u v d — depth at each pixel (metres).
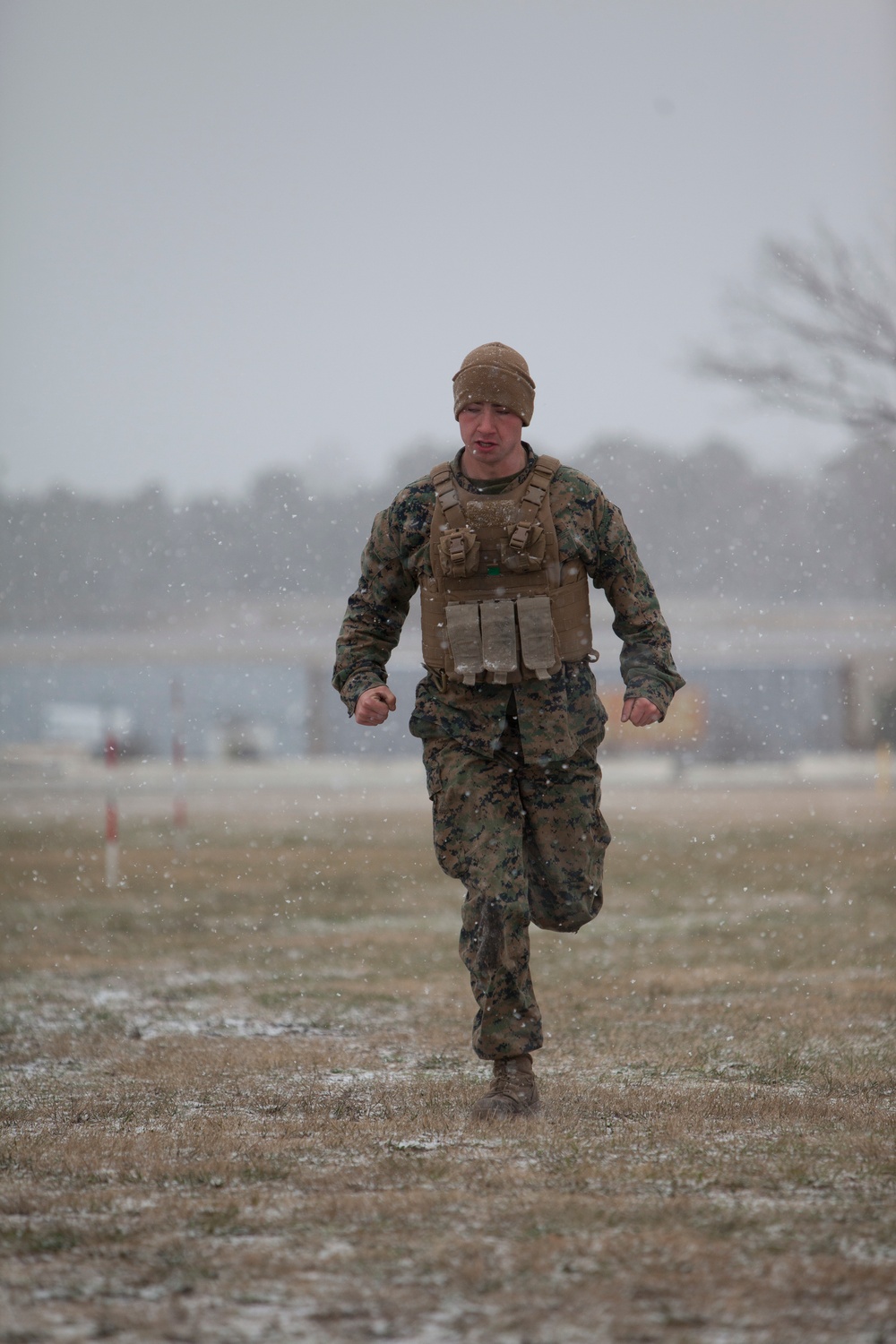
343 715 150.25
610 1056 16.47
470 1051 17.12
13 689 150.38
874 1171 10.20
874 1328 6.88
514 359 13.39
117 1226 8.85
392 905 36.00
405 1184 9.98
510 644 13.02
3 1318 7.16
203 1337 6.89
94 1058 16.84
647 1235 8.46
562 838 13.52
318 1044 17.92
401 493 13.71
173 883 41.53
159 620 167.75
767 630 145.12
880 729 144.62
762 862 45.47
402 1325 7.02
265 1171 10.39
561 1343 6.76
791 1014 19.81
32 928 31.75
